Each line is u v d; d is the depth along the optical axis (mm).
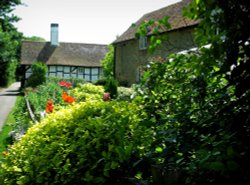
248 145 1710
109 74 37906
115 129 3086
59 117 3666
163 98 2846
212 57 1978
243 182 1648
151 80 2709
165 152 2207
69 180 2967
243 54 1829
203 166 1663
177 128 2254
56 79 37781
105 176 2920
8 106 23234
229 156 1633
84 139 3074
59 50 45281
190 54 2393
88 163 2996
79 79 38156
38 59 43594
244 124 1822
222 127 1920
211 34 1986
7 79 50625
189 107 2441
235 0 1794
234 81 1848
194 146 2082
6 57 45312
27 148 3453
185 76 2533
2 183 3584
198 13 2039
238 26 1809
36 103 14031
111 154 2932
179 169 2080
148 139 2852
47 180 3094
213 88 2412
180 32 18328
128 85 28125
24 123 10359
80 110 3555
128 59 28453
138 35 2467
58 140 3256
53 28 45719
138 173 2654
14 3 43906
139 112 3172
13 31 49969
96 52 46438
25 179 3154
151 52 2441
